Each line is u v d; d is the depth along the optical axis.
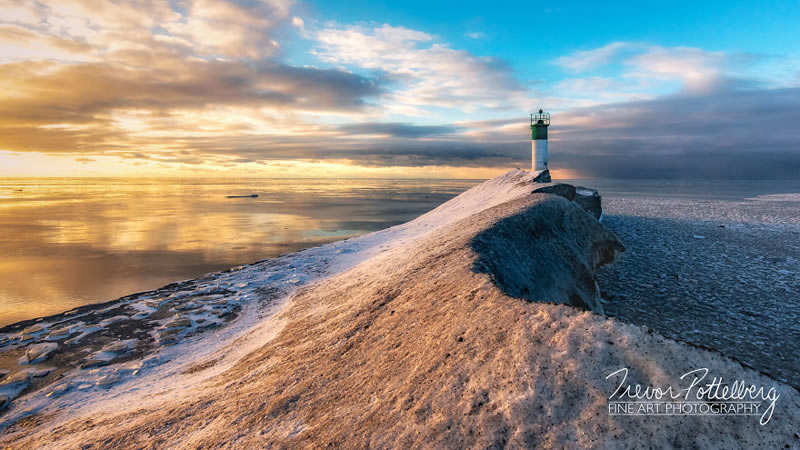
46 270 32.66
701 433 4.18
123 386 13.04
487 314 7.11
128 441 8.77
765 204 59.50
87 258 37.12
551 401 4.86
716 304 16.36
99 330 17.70
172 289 23.77
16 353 15.68
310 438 6.43
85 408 11.75
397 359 7.67
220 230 54.66
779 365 11.53
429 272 12.61
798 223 37.16
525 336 5.97
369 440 5.66
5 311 23.34
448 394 5.69
